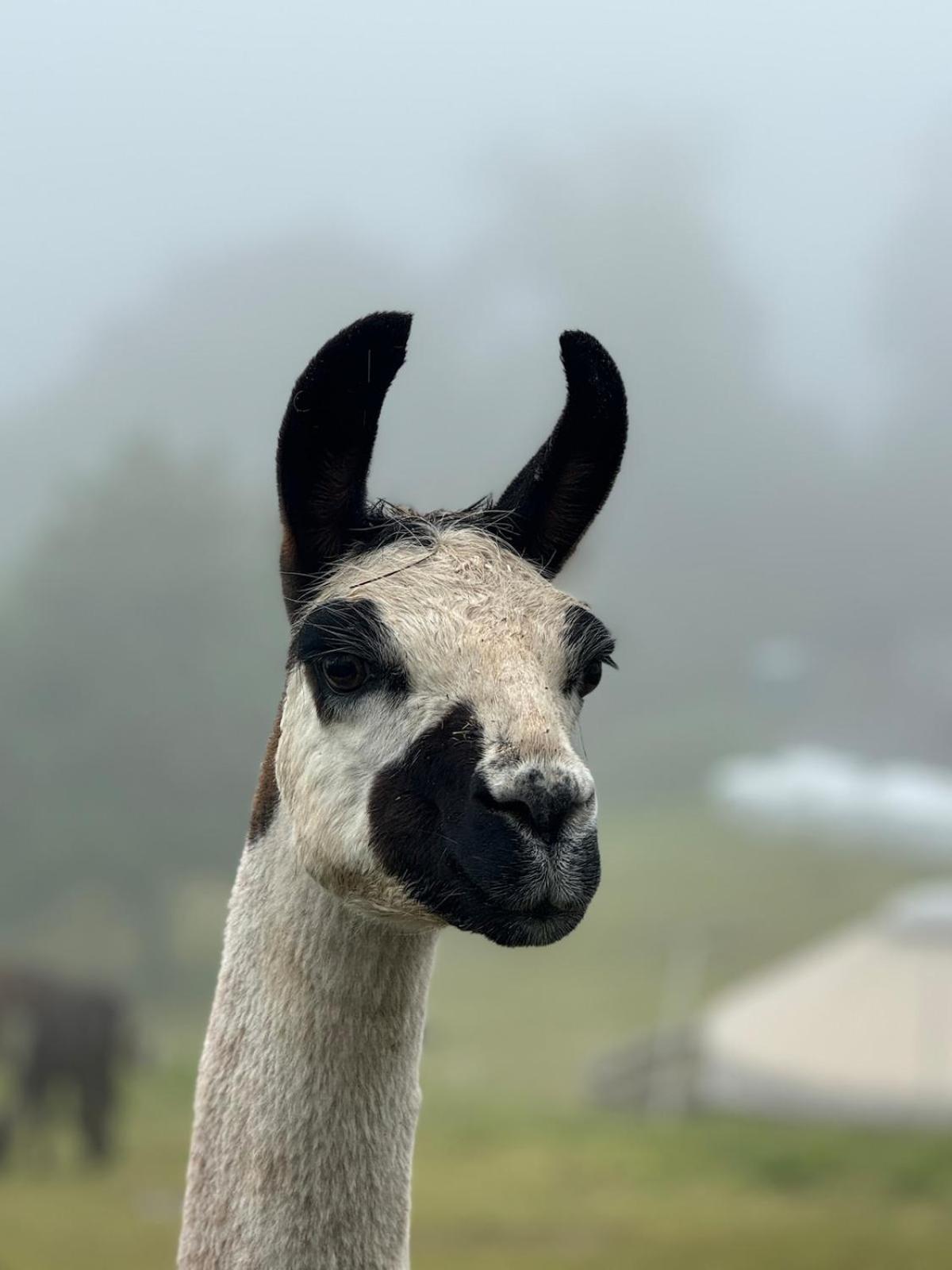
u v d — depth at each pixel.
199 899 60.53
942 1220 15.66
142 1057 28.30
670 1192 17.45
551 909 3.21
